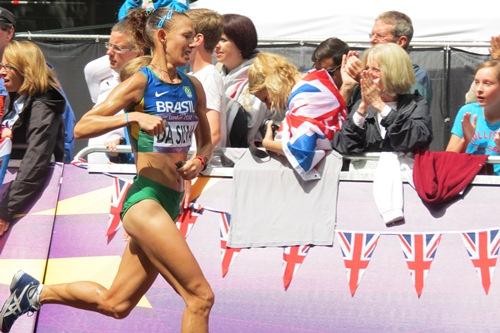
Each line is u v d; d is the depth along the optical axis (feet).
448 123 41.70
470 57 41.47
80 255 28.17
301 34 47.29
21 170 28.45
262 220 27.50
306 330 26.58
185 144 24.63
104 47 43.50
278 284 26.99
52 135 28.86
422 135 26.89
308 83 27.61
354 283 26.61
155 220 23.72
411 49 41.91
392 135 27.07
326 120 27.48
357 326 26.35
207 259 27.50
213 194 28.04
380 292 26.45
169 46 24.16
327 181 27.35
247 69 30.86
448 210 26.71
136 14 27.09
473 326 25.86
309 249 27.07
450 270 26.30
